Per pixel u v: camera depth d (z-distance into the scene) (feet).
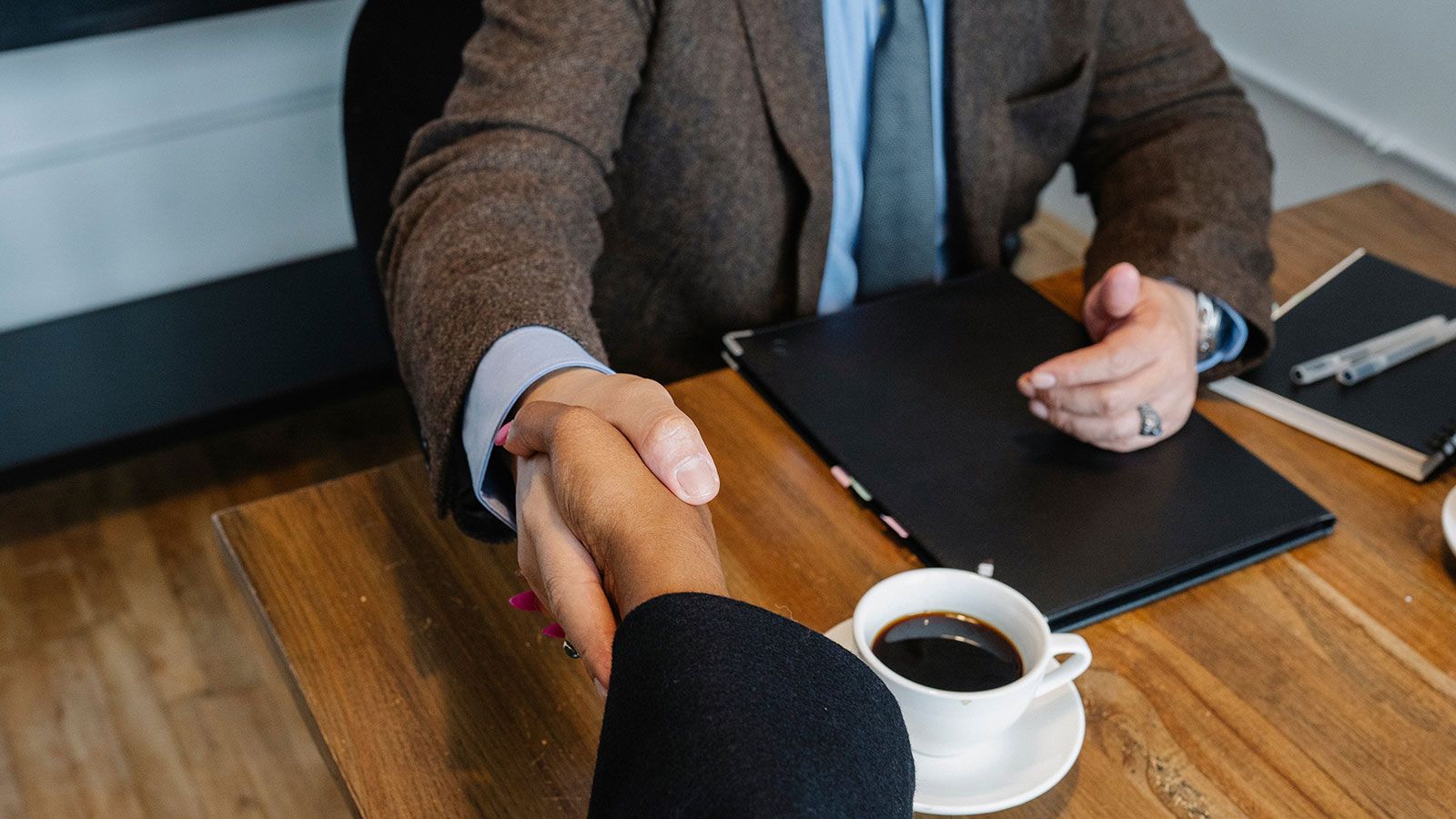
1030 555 2.18
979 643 1.85
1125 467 2.43
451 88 3.15
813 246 3.19
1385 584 2.23
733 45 3.01
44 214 5.49
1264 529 2.28
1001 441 2.48
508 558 2.23
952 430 2.50
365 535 2.27
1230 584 2.20
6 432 5.37
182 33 5.32
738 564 2.17
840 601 2.10
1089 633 2.07
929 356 2.75
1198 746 1.88
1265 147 3.47
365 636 2.05
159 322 5.95
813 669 1.35
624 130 3.09
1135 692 1.97
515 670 2.00
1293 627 2.11
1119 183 3.39
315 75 5.79
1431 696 1.99
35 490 6.01
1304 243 3.37
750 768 1.17
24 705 4.99
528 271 2.31
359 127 3.14
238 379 5.83
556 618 1.68
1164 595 2.15
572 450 1.69
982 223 3.39
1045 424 2.55
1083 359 2.49
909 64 3.11
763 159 3.13
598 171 2.82
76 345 5.78
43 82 5.13
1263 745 1.89
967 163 3.29
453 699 1.94
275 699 5.05
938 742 1.75
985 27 3.20
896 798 1.27
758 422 2.55
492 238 2.39
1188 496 2.36
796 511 2.31
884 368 2.70
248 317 6.08
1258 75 5.82
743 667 1.30
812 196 3.10
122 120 5.41
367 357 6.03
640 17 2.95
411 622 2.08
